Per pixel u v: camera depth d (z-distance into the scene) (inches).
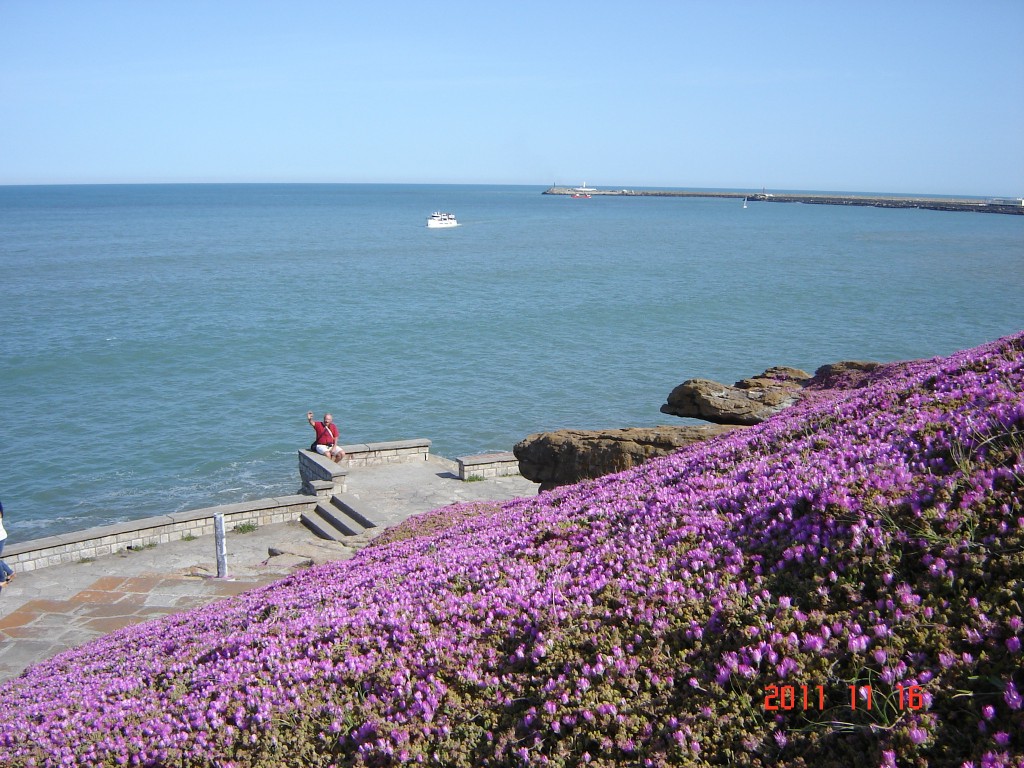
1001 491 190.1
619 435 568.1
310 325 2623.0
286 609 327.3
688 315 2812.5
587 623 215.6
